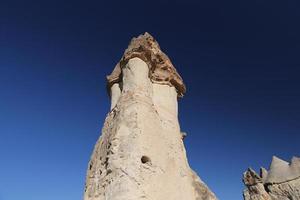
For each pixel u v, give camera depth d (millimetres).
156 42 18766
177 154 15383
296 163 26281
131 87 15727
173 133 16188
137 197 12109
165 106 17078
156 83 17766
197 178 16844
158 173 13555
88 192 13859
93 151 15930
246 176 27531
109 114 16625
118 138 13812
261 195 25906
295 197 24750
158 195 13016
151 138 14320
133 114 14508
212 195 16344
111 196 12266
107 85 18297
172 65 19047
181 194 14133
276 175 26484
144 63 16797
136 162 12984
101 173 13812
